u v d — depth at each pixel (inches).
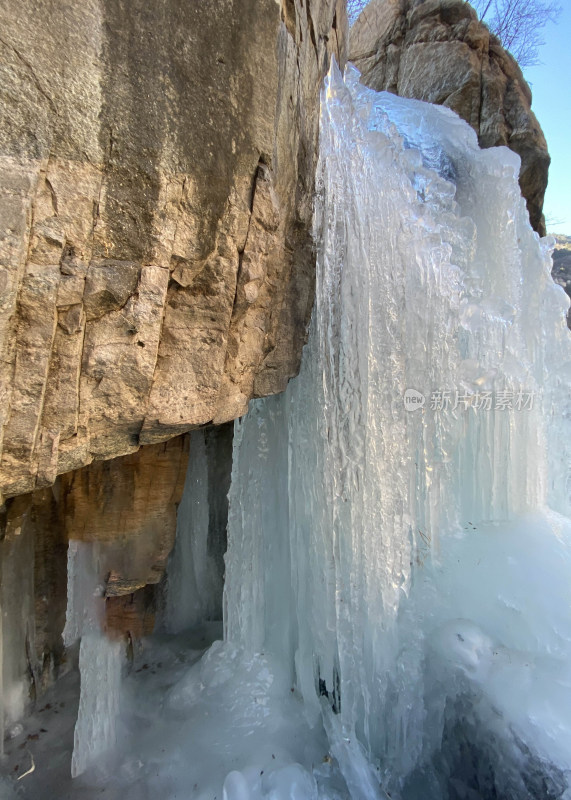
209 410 79.0
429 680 125.7
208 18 65.2
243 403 91.5
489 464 160.7
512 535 153.2
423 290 136.9
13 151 50.0
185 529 163.8
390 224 127.3
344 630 123.3
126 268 62.0
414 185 159.9
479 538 154.2
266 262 82.7
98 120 56.3
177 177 64.5
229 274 75.2
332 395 118.6
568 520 164.9
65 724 123.9
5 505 103.0
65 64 53.0
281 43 78.4
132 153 59.7
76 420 63.7
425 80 273.6
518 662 122.8
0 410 54.2
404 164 157.2
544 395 189.5
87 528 111.6
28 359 55.7
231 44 68.5
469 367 153.6
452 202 169.6
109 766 117.0
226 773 115.3
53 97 52.4
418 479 145.3
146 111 60.4
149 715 133.0
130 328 64.5
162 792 110.5
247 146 73.2
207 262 71.4
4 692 119.5
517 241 181.6
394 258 128.1
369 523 124.1
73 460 66.8
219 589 174.7
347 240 115.4
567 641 124.6
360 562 123.9
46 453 61.2
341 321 116.7
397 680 125.8
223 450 166.6
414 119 216.4
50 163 53.1
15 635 120.2
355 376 120.0
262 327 89.8
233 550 144.2
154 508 114.6
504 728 110.8
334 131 113.0
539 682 116.5
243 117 71.9
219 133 68.9
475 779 112.9
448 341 147.9
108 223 59.2
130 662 149.8
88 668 116.6
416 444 142.8
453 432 154.7
